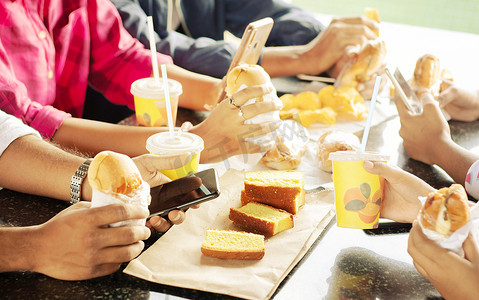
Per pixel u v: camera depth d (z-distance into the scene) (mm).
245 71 1154
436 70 1594
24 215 1055
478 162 1204
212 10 2293
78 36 1639
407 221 1071
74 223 849
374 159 987
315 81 1975
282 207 1082
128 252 880
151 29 1290
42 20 1510
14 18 1381
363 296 857
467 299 817
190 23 2279
